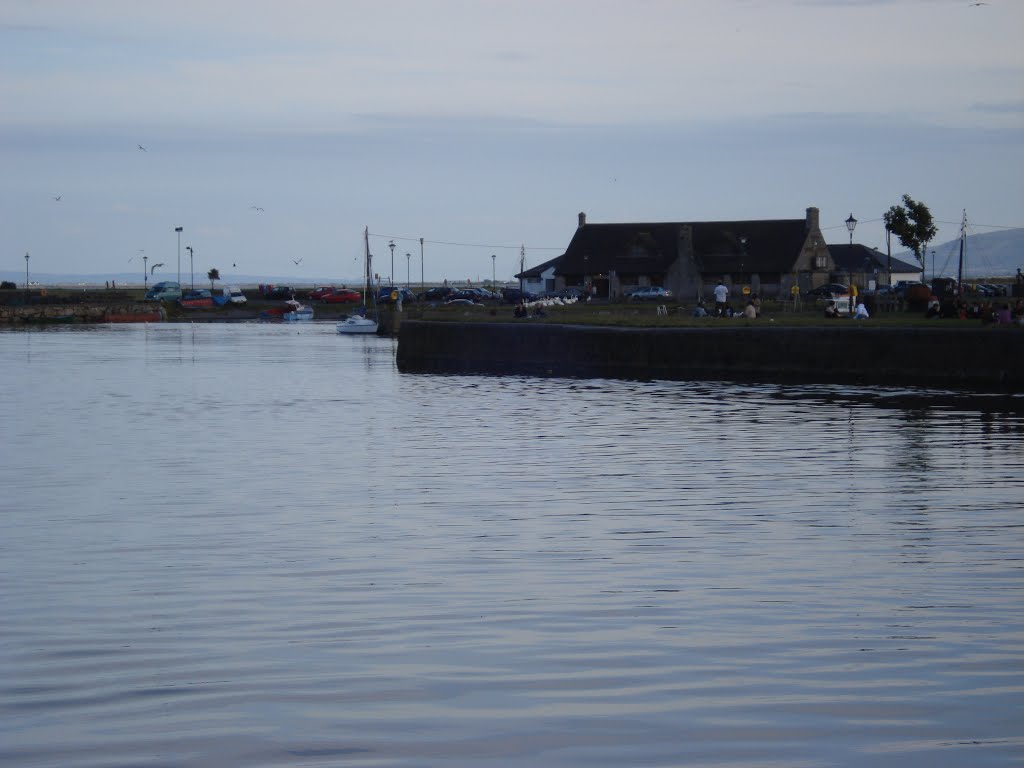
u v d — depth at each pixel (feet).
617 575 55.77
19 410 147.84
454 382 193.16
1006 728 35.68
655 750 34.32
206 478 88.48
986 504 74.74
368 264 537.24
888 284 466.29
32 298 564.30
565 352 219.61
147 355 283.18
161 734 35.70
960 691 38.93
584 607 49.90
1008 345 162.50
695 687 39.55
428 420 131.95
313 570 57.16
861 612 48.83
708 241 477.36
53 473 91.76
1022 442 106.11
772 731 35.60
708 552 60.80
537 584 54.08
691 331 197.98
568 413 138.00
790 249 466.29
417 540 64.44
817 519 69.97
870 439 108.88
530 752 34.27
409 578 55.36
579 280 489.26
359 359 266.36
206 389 181.88
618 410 140.56
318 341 360.48
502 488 82.58
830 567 57.21
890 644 44.24
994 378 163.63
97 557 60.54
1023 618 47.80
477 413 139.74
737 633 45.83
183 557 60.34
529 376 205.98
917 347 171.01
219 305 546.26
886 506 74.23
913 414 131.85
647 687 39.58
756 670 41.27
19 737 35.47
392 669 41.60
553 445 107.14
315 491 81.87
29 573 56.95
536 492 80.64
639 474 88.74
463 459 98.17
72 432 122.11
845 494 78.89
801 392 161.89
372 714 37.27
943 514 71.36
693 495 78.95
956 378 167.12
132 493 81.56
